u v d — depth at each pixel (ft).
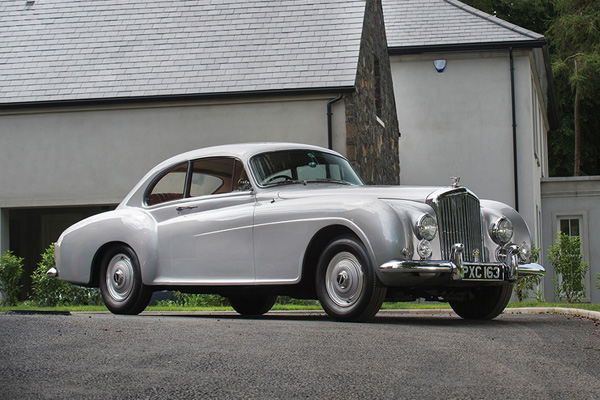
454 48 56.59
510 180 56.44
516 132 56.54
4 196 46.21
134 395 9.89
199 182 22.68
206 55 46.39
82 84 45.98
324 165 23.36
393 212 18.40
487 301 21.68
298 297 21.18
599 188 63.26
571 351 13.88
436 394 10.06
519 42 55.52
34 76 47.06
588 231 63.46
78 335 14.80
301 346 13.75
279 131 43.52
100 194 45.37
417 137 57.88
